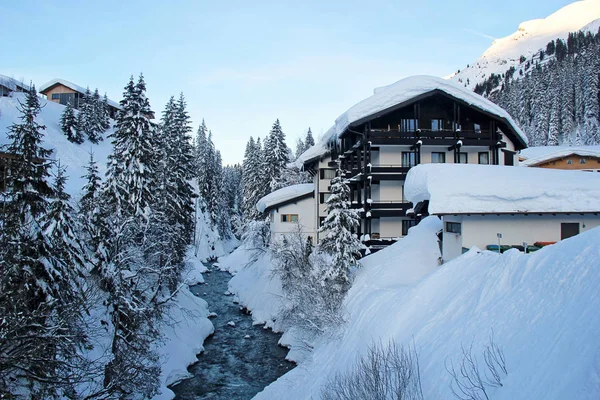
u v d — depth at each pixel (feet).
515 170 70.03
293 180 210.59
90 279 56.65
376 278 68.28
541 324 28.43
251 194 204.03
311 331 71.26
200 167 225.56
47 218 47.55
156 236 75.31
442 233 70.85
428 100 113.09
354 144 123.75
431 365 35.58
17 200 44.78
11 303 35.37
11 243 40.93
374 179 107.04
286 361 73.92
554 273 32.07
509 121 112.16
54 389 36.14
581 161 156.04
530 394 23.29
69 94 257.55
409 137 107.76
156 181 100.94
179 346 73.97
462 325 37.45
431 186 63.26
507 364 27.76
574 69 352.90
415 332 43.19
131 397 52.42
